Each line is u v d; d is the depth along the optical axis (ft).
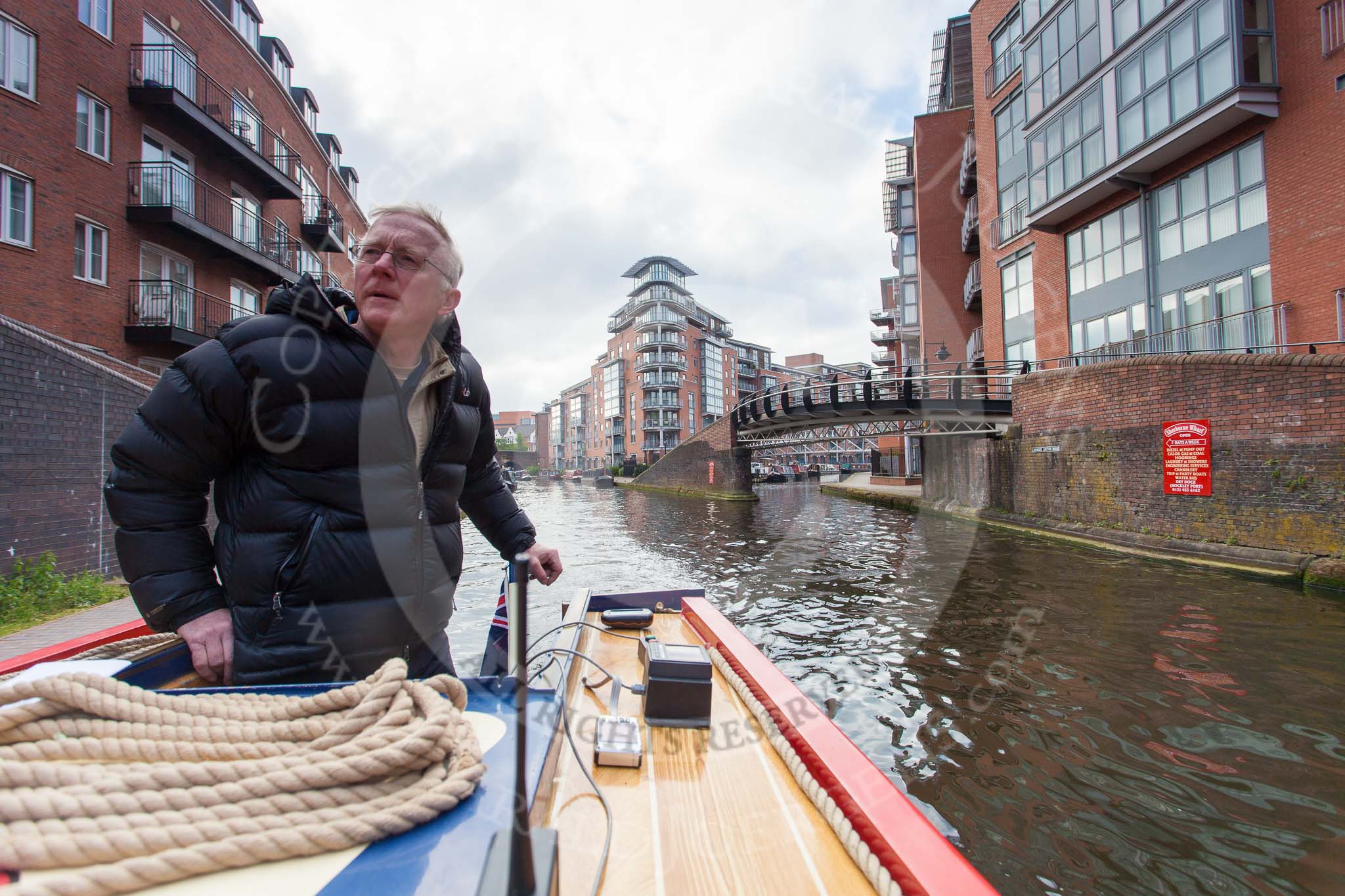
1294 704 13.46
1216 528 26.53
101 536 21.63
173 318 32.27
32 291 27.37
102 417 21.66
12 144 26.81
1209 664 15.67
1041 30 34.73
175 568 3.64
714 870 2.97
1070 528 31.99
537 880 1.97
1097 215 34.37
